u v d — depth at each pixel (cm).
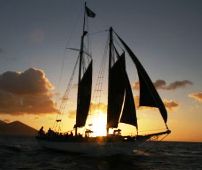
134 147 4900
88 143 5034
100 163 4422
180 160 5866
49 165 4166
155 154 7344
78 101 5503
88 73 5434
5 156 5128
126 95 4647
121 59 4816
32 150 6544
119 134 4872
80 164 4291
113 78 4878
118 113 4794
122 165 4359
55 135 5594
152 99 4278
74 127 5525
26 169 3809
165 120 4231
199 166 4938
